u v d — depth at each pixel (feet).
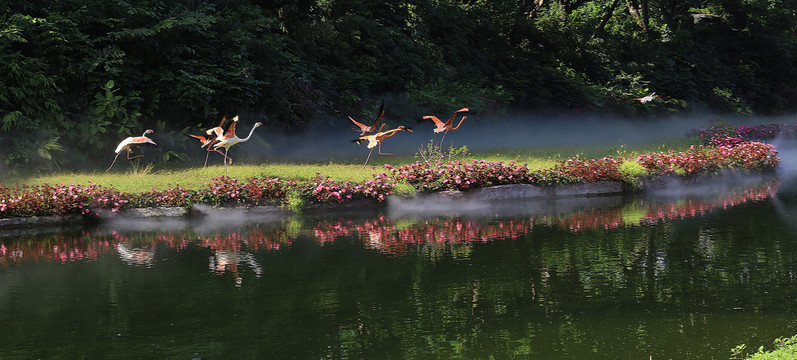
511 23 105.91
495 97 91.40
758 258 27.25
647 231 33.06
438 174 43.34
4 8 49.57
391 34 85.35
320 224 35.50
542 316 20.42
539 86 100.32
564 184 45.65
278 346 18.16
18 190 36.99
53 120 48.24
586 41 113.80
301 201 38.96
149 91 53.16
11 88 46.34
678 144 72.28
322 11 81.61
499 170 44.47
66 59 50.39
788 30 165.48
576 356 17.20
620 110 104.27
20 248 30.04
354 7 83.82
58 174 45.98
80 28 52.26
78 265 26.91
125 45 53.31
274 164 52.47
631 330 19.07
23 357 17.42
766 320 19.74
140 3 53.78
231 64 57.36
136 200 36.94
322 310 21.16
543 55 108.58
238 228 34.47
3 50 47.73
